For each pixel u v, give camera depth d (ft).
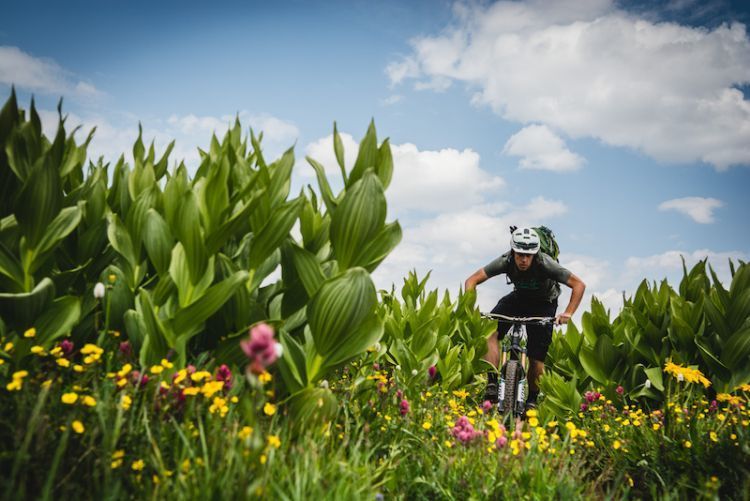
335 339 10.47
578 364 22.93
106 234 12.12
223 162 10.56
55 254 11.87
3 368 9.71
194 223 10.19
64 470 7.23
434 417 14.51
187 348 11.44
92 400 7.93
